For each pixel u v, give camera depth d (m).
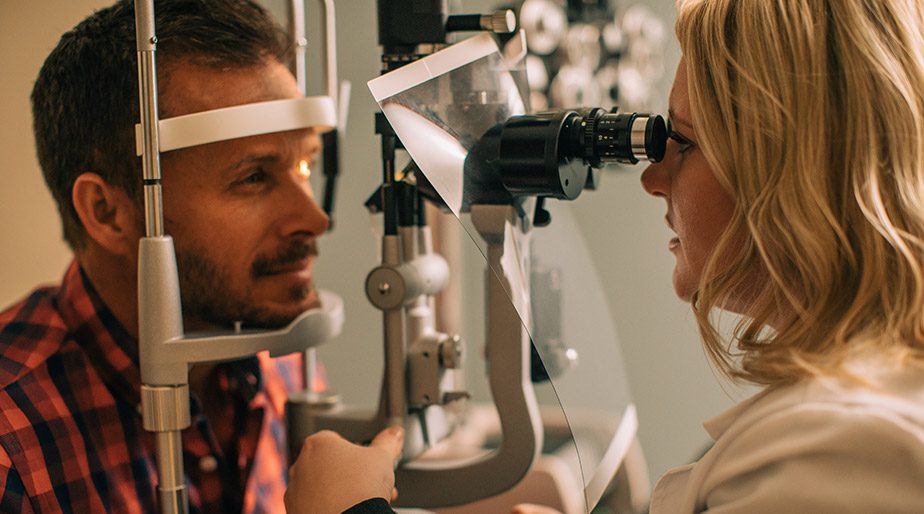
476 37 1.01
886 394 0.73
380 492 0.92
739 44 0.84
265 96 1.01
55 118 1.03
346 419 1.14
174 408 0.86
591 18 2.23
